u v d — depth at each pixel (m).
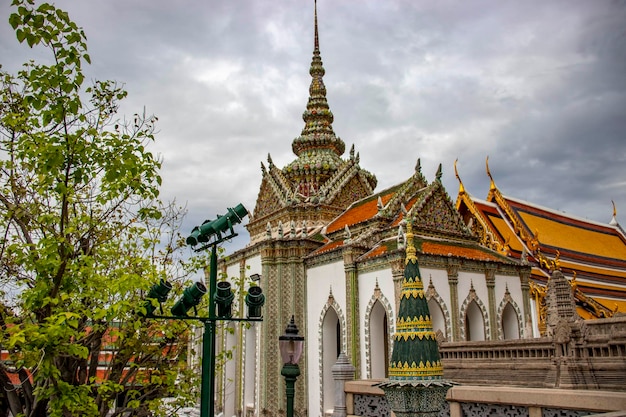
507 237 48.38
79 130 14.53
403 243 30.02
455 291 31.89
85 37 13.91
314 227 43.22
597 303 43.34
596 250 56.34
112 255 17.97
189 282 21.72
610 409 12.65
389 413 18.56
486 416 15.49
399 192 37.72
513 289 35.47
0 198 15.42
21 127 14.93
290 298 36.84
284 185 45.75
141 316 16.81
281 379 35.69
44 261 14.46
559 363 18.80
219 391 43.38
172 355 22.03
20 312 16.59
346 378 20.80
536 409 14.28
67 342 14.99
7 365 16.83
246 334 40.25
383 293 30.91
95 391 19.03
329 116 51.78
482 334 32.88
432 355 10.84
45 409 16.38
